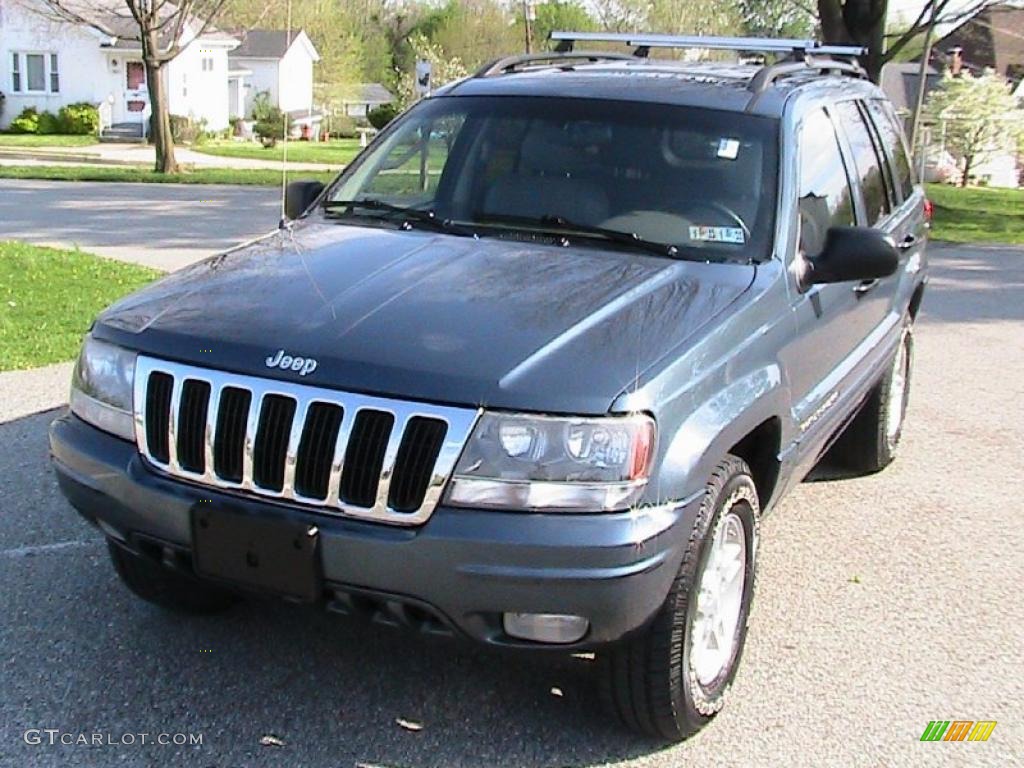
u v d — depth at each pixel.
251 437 3.53
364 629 4.60
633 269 4.21
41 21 44.50
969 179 41.00
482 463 3.32
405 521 3.37
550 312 3.75
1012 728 4.09
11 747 3.74
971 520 6.10
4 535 5.34
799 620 4.88
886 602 5.09
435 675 4.28
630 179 4.73
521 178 4.82
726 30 40.50
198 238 16.12
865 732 4.03
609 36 5.91
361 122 59.19
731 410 3.77
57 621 4.57
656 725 3.79
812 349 4.71
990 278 14.55
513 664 4.38
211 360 3.62
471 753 3.81
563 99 5.11
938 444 7.42
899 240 6.25
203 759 3.73
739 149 4.78
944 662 4.55
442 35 58.31
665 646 3.61
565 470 3.32
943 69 48.53
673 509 3.46
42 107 46.50
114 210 19.62
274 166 33.44
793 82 5.40
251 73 56.72
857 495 6.45
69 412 4.12
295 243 4.54
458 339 3.56
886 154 6.41
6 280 11.23
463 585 3.32
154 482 3.71
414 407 3.36
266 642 4.48
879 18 21.91
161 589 4.44
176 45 28.70
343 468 3.42
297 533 3.43
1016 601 5.13
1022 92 50.00
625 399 3.37
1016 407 8.34
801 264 4.59
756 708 4.16
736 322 3.95
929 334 10.84
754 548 4.10
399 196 5.02
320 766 3.72
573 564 3.29
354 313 3.73
